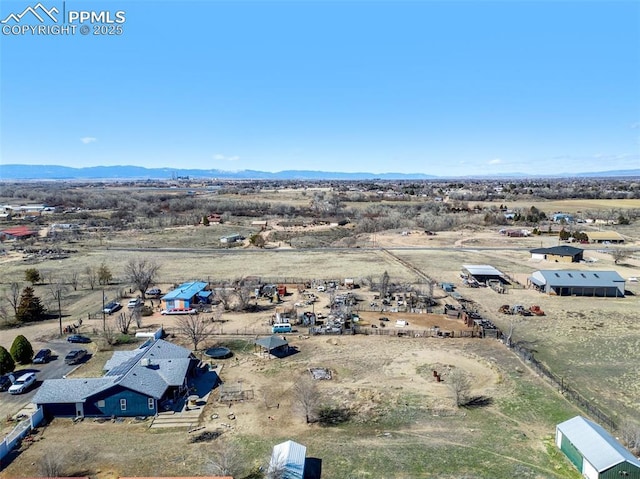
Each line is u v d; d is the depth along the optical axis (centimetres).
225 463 2859
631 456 2853
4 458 3073
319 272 8806
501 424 3541
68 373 4400
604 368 4584
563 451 3158
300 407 3722
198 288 7038
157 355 4369
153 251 11006
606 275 7525
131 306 6419
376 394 4006
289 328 5550
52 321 5953
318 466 3002
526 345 5194
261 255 10588
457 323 5922
